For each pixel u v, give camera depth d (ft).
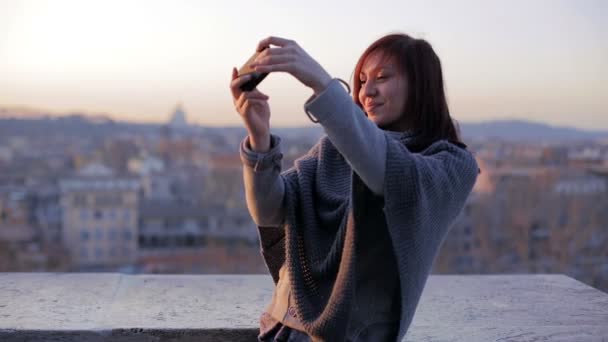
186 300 7.64
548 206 173.17
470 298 8.13
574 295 8.28
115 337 6.66
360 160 4.15
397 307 4.70
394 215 4.25
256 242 239.30
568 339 6.80
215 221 259.19
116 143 415.23
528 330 7.05
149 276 8.61
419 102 4.91
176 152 410.31
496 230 170.19
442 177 4.44
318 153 4.95
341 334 4.44
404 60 4.93
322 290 4.70
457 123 5.17
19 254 219.20
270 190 4.72
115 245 250.98
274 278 5.23
